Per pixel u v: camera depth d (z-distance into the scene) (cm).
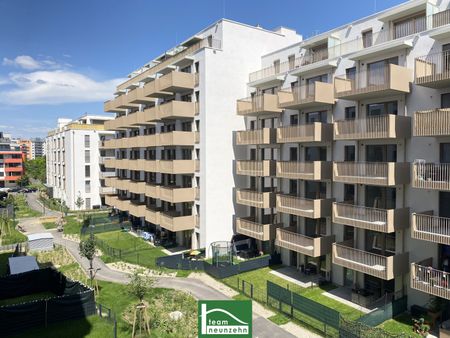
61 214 5278
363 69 2070
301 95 2334
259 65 3219
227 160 3073
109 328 1805
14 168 10331
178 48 3822
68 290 2197
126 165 4300
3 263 2992
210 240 2994
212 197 2998
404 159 1858
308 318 1800
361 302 1964
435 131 1583
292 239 2373
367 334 1534
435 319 1683
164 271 2675
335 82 2033
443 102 1708
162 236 3581
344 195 2214
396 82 1766
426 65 1712
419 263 1708
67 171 6091
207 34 3253
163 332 1755
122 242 3606
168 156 3653
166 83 3109
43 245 3400
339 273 2258
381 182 1809
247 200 2795
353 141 2145
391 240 1952
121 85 4978
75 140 5925
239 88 3119
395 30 2045
